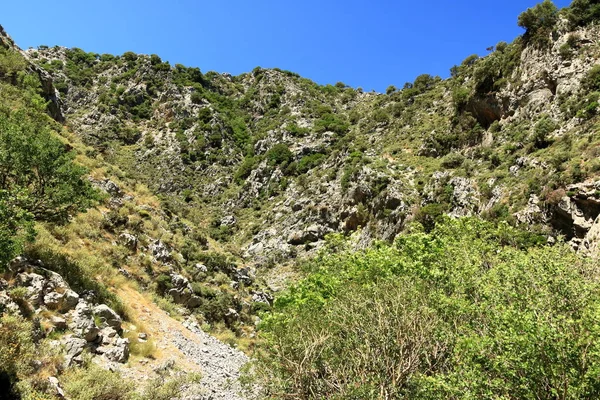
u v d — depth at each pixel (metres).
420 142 67.75
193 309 22.77
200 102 111.56
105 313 13.92
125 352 13.01
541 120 45.84
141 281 20.16
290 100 119.62
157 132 98.88
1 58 33.38
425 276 13.66
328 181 70.19
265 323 14.62
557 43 52.19
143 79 114.62
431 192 49.19
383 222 51.06
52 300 12.34
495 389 7.85
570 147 36.19
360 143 78.25
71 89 105.81
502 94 57.00
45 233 15.88
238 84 138.12
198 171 89.75
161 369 13.32
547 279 9.57
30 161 14.38
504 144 49.66
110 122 96.69
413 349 9.95
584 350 6.95
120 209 24.81
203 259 29.19
